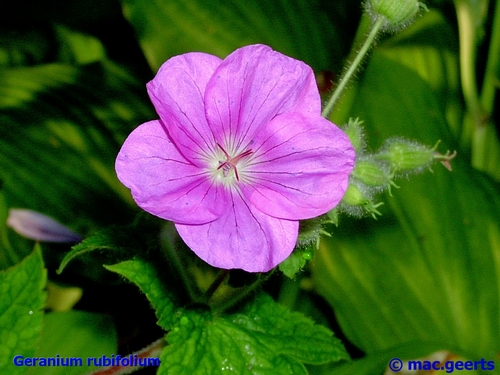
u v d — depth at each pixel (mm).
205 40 203
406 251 192
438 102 204
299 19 207
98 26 237
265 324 163
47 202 190
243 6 205
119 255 166
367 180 149
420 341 182
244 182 145
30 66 208
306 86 143
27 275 164
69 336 177
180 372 153
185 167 142
